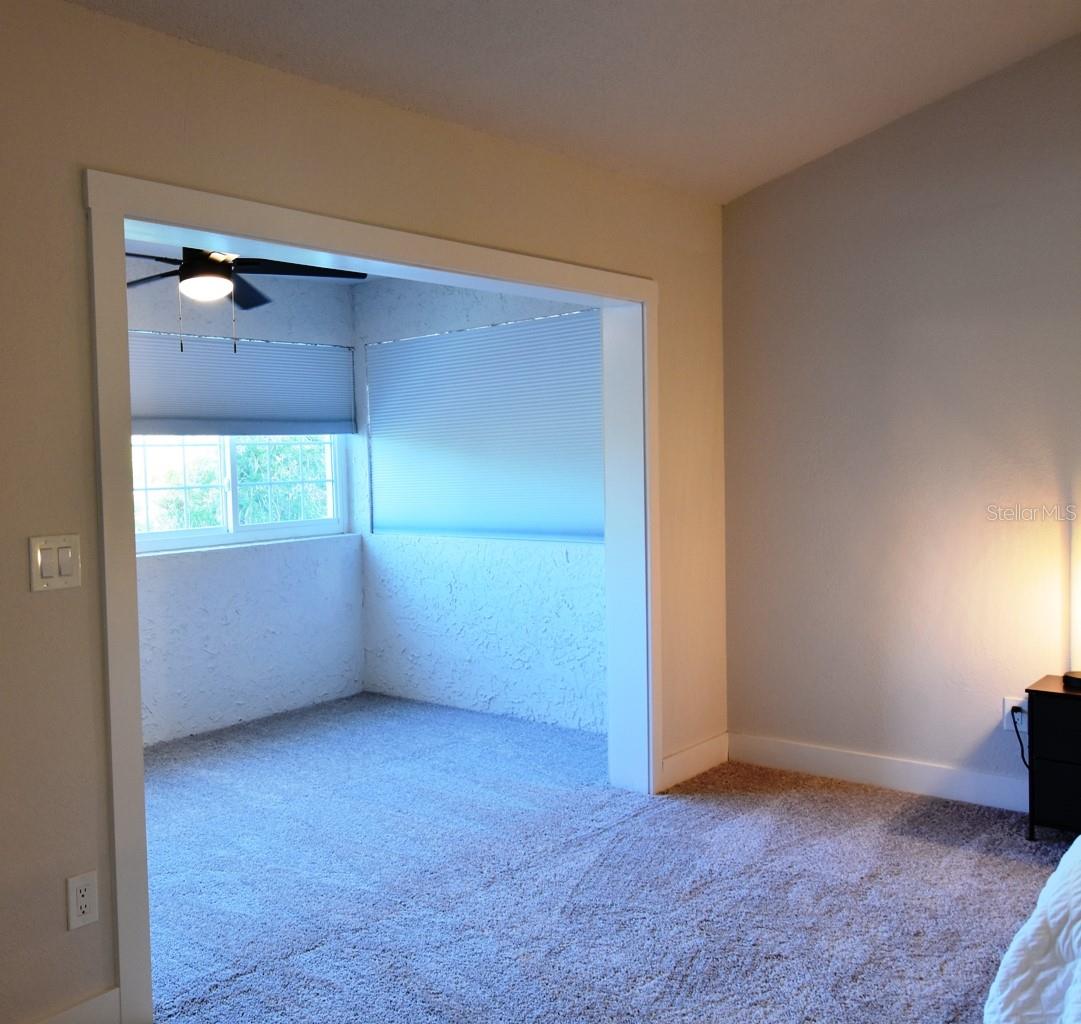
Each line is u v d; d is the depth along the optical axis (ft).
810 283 13.76
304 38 8.46
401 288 18.69
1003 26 10.88
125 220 7.89
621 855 11.29
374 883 10.68
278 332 18.20
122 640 7.88
